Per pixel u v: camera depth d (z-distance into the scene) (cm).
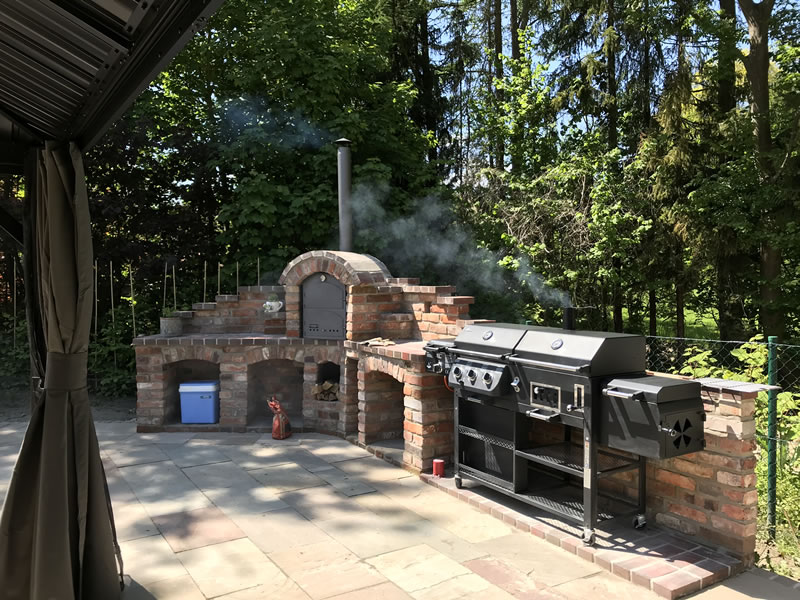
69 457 313
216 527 439
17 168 354
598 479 423
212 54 1148
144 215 1053
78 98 279
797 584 350
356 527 437
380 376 639
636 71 1361
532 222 1132
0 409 839
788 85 1083
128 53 221
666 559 367
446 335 617
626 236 1112
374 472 559
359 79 1233
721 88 1231
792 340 1179
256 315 801
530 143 1308
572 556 388
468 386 467
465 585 352
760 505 446
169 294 1030
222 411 711
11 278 984
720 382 385
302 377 789
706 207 1103
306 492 508
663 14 1201
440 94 1536
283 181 1103
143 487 521
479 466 489
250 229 1034
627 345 397
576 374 388
